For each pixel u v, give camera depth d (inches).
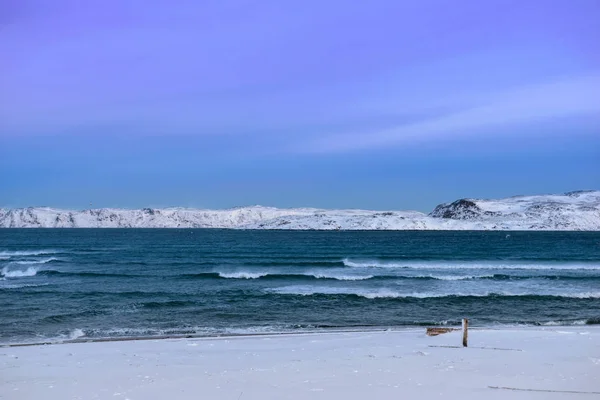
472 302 959.0
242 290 1118.4
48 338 661.9
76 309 882.8
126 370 402.6
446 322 776.9
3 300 981.2
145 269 1660.9
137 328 733.3
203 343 571.2
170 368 407.8
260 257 2297.0
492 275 1379.2
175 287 1177.4
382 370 378.6
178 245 3617.1
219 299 992.9
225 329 724.7
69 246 3479.3
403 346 516.4
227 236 5900.6
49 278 1379.2
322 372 374.3
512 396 299.4
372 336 607.8
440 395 302.5
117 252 2701.8
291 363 416.5
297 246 3452.3
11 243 4020.7
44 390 337.1
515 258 2187.5
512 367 385.4
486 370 374.3
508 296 1011.3
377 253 2635.3
